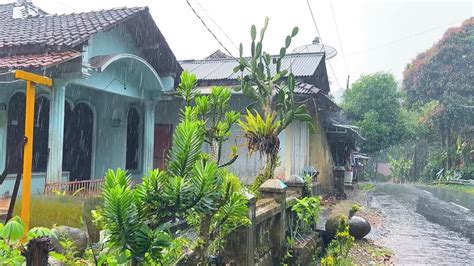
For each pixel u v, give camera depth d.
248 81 9.84
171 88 12.84
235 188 4.18
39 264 2.68
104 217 3.11
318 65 16.95
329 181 19.19
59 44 8.44
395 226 13.58
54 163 8.74
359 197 21.56
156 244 3.15
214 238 4.12
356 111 33.06
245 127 8.82
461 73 41.19
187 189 3.20
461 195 26.47
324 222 11.31
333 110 18.31
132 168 13.66
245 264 4.97
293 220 7.94
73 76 8.59
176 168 3.50
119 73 11.00
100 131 12.95
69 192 9.05
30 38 9.04
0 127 9.22
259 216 5.75
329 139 22.14
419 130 43.38
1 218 6.85
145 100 12.39
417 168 52.56
